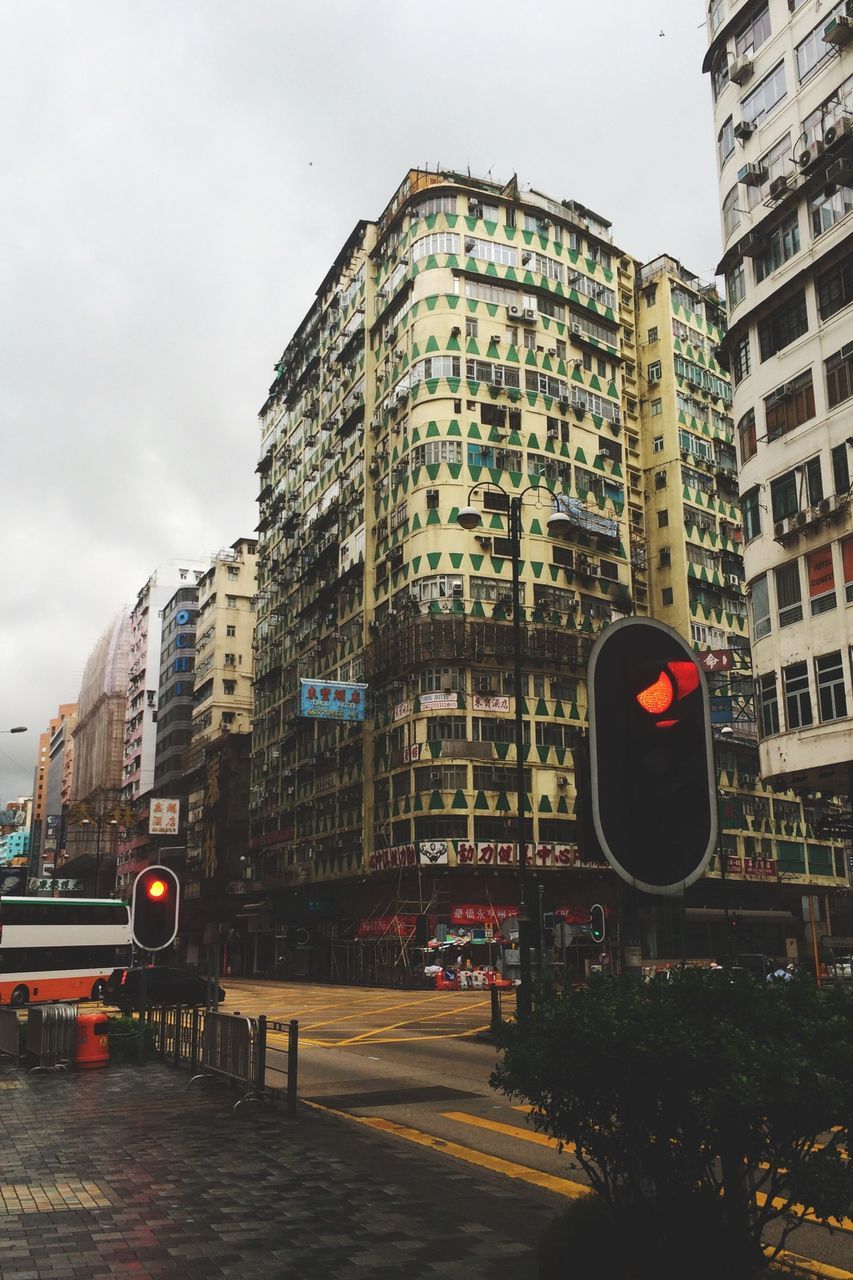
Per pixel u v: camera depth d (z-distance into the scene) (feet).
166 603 373.61
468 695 161.07
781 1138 13.12
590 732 15.88
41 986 119.75
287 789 219.41
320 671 207.10
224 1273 17.71
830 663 76.13
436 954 150.61
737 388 89.86
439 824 156.15
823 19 84.07
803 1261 19.97
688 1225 13.91
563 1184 25.95
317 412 227.40
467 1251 19.03
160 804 137.18
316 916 192.44
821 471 79.05
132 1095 39.96
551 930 81.51
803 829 204.23
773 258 85.71
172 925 47.55
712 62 97.19
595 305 192.65
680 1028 13.32
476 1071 52.44
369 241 204.74
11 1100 38.73
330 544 206.39
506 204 185.57
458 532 166.20
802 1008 14.03
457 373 173.27
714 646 191.01
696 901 180.96
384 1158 27.71
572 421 181.98
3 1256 18.69
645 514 197.98
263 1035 37.96
